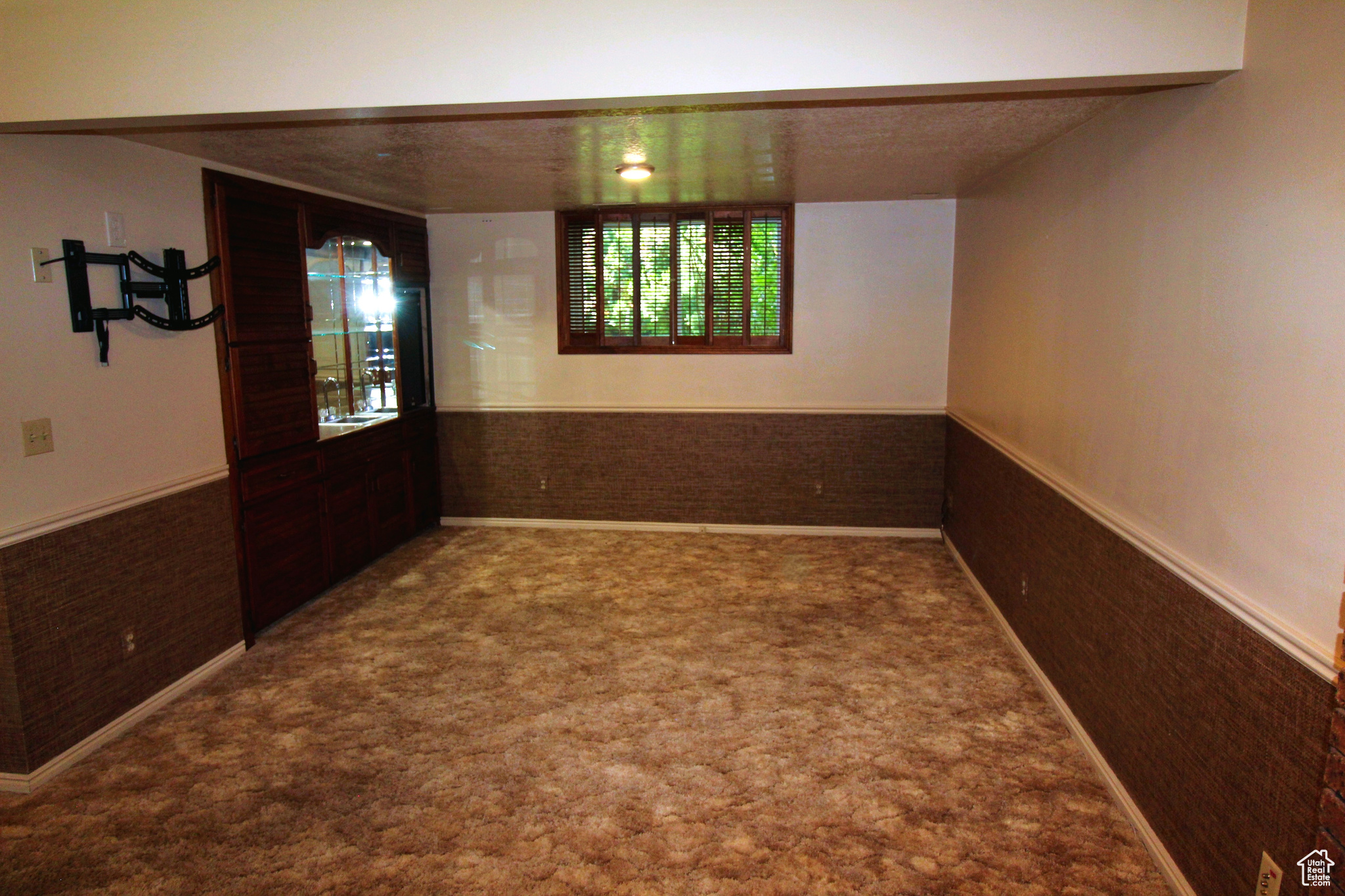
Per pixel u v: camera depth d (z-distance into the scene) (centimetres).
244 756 266
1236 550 176
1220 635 180
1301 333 154
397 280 490
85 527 266
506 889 204
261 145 295
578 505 546
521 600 409
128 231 283
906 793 242
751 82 191
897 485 520
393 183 390
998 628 369
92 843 223
